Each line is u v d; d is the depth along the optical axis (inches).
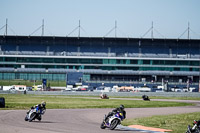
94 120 2327.8
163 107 4237.2
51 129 1640.0
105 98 6402.6
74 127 1784.0
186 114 2972.4
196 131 1405.0
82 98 6259.8
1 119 2135.8
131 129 1823.3
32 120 2106.3
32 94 7583.7
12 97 5979.3
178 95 7800.2
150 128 1892.2
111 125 1726.1
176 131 1758.1
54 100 5246.1
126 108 3900.1
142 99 6368.1
